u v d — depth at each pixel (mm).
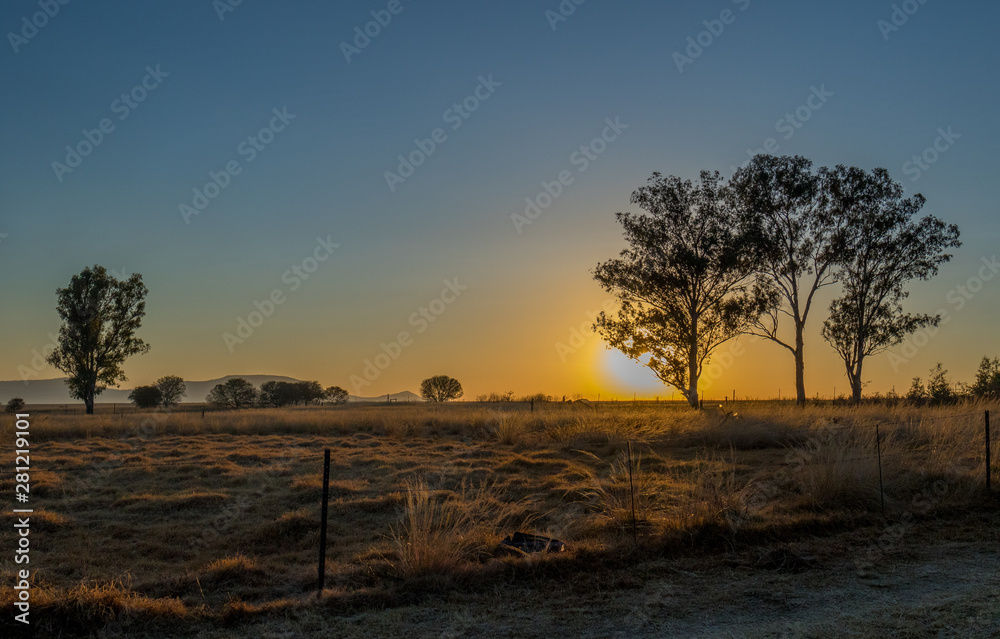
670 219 39844
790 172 39438
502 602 6812
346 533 10523
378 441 23516
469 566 7629
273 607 6625
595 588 7191
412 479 14805
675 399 82188
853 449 12016
